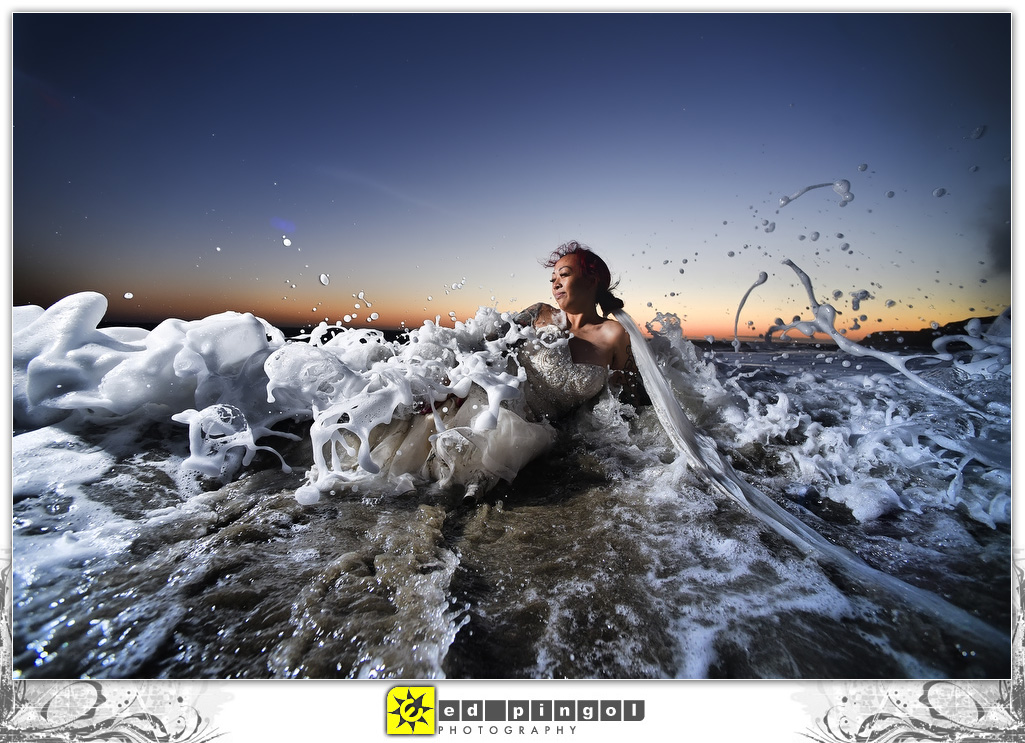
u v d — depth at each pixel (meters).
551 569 1.12
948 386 2.44
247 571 1.08
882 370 3.01
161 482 1.55
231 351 2.02
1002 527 1.34
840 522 1.39
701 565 1.14
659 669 0.83
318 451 1.51
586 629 0.92
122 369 1.90
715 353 3.55
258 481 1.58
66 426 1.91
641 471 1.75
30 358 1.94
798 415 2.23
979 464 1.72
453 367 1.90
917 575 1.12
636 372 2.45
